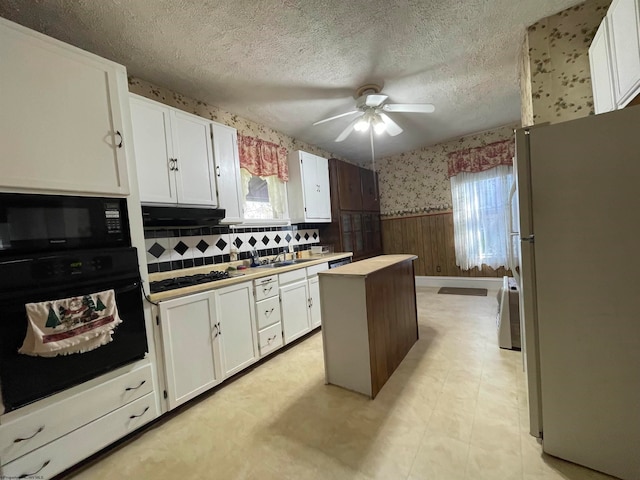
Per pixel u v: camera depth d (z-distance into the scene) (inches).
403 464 51.3
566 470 48.2
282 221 132.5
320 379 83.1
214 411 71.1
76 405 53.6
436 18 70.1
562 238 47.3
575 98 71.7
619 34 53.2
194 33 69.1
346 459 53.4
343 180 166.2
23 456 47.7
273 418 66.8
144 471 53.9
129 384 61.3
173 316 69.8
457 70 94.7
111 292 57.4
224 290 82.5
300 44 76.1
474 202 169.6
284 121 127.5
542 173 48.0
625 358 44.5
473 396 69.5
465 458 51.6
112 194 61.3
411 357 92.3
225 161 99.3
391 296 86.2
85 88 57.2
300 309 112.9
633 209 42.7
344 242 164.6
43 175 51.3
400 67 90.7
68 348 51.4
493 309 134.1
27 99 49.8
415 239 194.5
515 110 133.5
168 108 82.6
